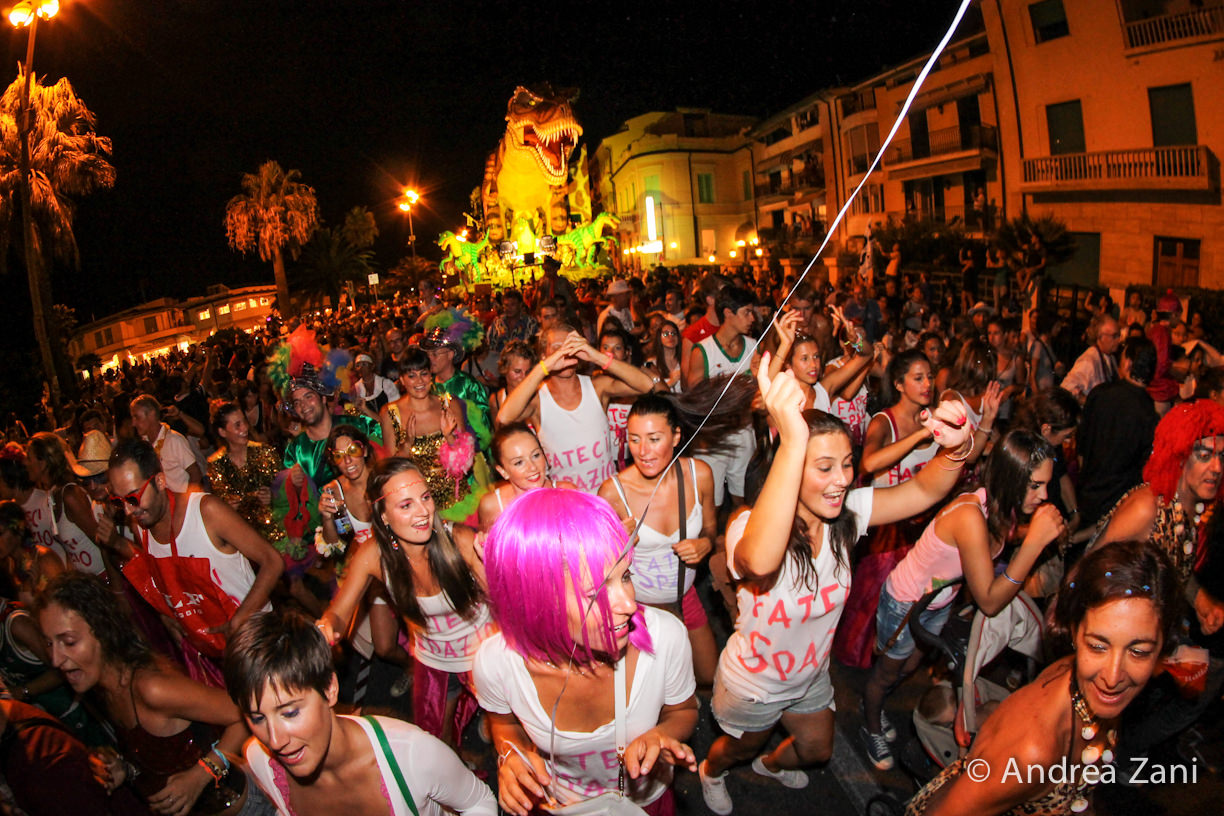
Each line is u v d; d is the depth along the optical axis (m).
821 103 12.98
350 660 4.32
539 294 11.85
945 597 2.89
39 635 2.91
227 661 1.75
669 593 3.34
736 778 3.16
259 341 16.95
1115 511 2.76
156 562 3.29
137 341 44.50
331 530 3.62
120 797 2.27
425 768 1.91
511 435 3.09
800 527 2.34
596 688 1.87
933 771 2.79
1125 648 1.54
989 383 3.84
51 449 4.27
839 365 4.94
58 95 16.78
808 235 16.28
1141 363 3.73
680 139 35.50
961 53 5.98
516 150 30.97
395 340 8.04
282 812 2.01
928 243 6.41
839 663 3.96
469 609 2.82
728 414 3.81
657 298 13.12
